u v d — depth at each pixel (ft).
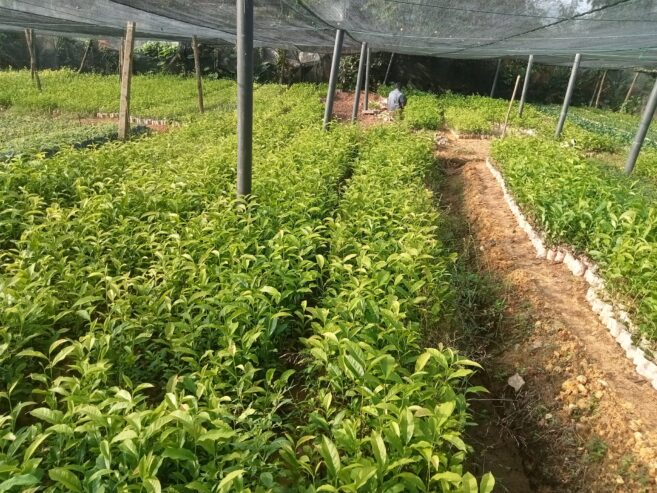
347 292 13.00
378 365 10.47
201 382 10.01
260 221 17.39
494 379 15.20
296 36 42.01
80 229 16.66
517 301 17.88
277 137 34.68
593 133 51.62
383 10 24.22
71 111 49.88
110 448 8.30
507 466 12.55
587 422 12.83
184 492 8.13
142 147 29.94
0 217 17.78
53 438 9.27
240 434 9.09
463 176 34.35
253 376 11.39
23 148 27.71
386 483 7.77
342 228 16.96
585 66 65.92
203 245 15.25
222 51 94.79
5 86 57.57
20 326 11.41
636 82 103.96
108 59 91.91
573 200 21.07
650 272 15.12
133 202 19.27
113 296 12.35
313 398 11.52
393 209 19.08
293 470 8.94
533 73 101.35
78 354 10.62
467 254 22.38
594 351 14.92
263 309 12.21
